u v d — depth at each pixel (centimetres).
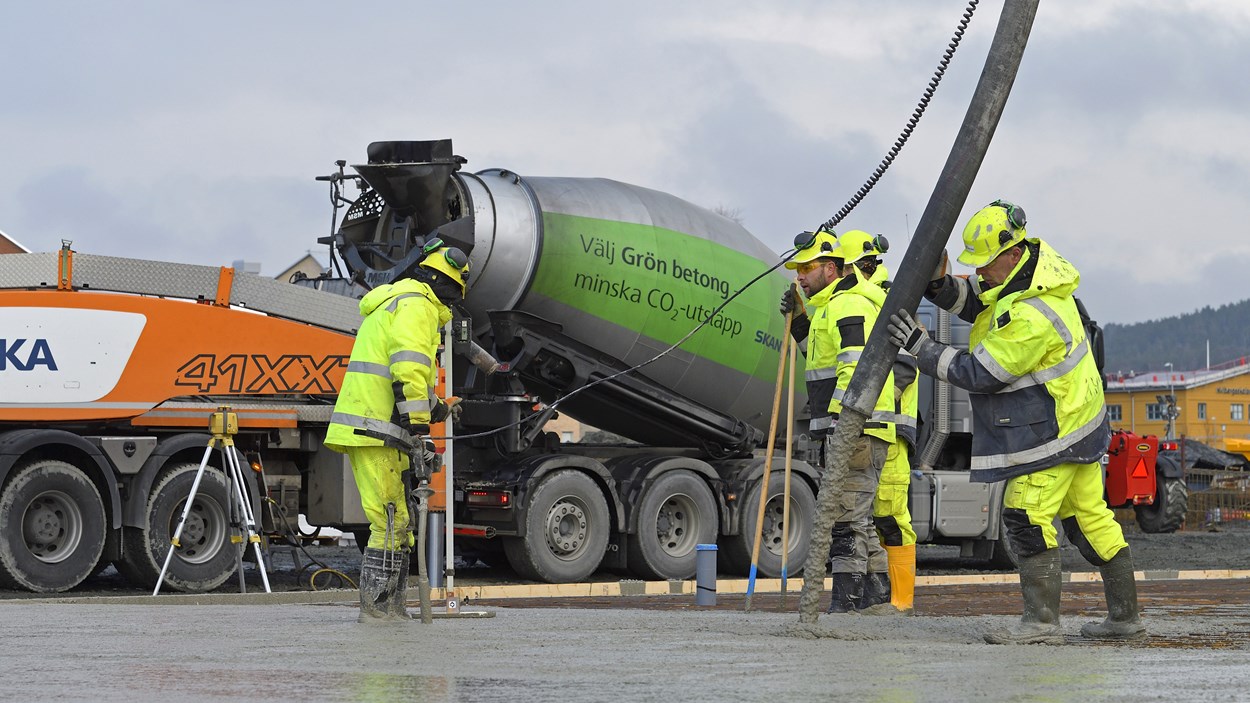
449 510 1245
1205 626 727
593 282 1416
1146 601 983
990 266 649
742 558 1529
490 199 1366
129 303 1245
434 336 756
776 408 878
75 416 1220
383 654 560
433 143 1317
